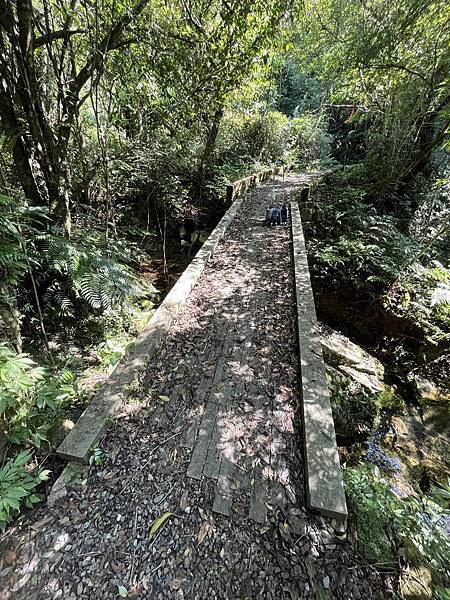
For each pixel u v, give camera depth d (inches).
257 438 68.3
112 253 153.9
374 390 140.3
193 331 102.7
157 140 228.8
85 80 127.2
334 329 180.4
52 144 117.8
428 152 263.6
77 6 122.2
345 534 52.3
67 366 98.5
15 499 49.7
